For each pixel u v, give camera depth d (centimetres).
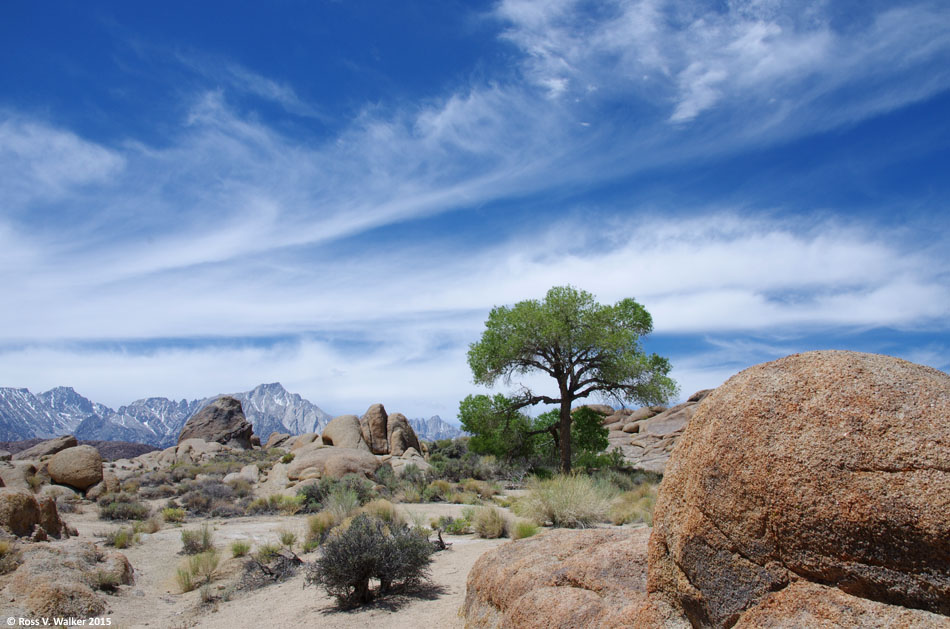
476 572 627
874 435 262
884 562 250
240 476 2728
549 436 3397
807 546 271
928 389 267
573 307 2953
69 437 4141
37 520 1209
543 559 548
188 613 897
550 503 1323
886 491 250
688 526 326
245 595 968
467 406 3219
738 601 297
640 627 357
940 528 234
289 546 1285
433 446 4472
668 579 354
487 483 2438
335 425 3494
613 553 492
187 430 5519
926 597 239
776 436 290
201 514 1992
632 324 3200
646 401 2889
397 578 834
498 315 3152
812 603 264
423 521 1478
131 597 966
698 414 350
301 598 884
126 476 3053
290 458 3052
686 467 342
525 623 452
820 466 270
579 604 429
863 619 248
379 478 2492
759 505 289
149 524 1667
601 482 1720
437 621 667
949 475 239
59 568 960
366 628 693
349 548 818
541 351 2964
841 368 292
